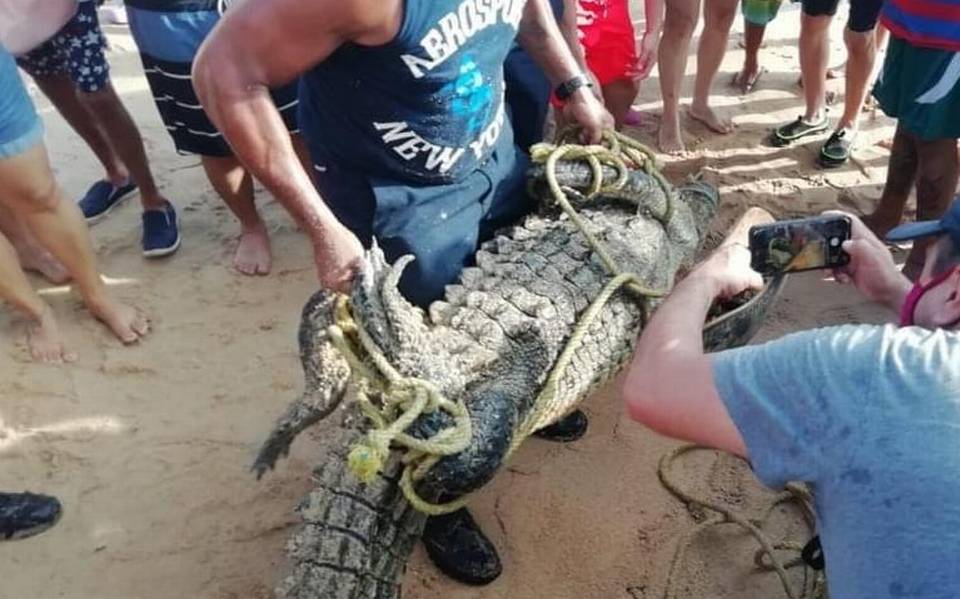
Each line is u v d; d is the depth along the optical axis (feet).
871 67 13.08
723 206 13.07
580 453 9.93
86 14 11.12
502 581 8.75
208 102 6.72
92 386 10.73
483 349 7.38
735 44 16.85
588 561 8.91
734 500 9.43
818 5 13.06
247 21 6.43
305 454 9.87
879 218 12.45
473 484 6.84
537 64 8.97
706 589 8.66
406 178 7.82
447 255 8.06
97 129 12.79
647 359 5.57
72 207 10.54
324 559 6.83
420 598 8.64
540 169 8.66
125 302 11.79
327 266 7.01
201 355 11.10
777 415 4.75
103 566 8.90
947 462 4.25
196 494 9.52
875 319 11.35
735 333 7.21
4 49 9.57
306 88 7.75
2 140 9.52
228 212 13.39
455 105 7.38
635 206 9.04
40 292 12.00
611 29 12.27
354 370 6.84
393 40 6.75
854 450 4.46
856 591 4.45
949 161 11.15
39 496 9.31
